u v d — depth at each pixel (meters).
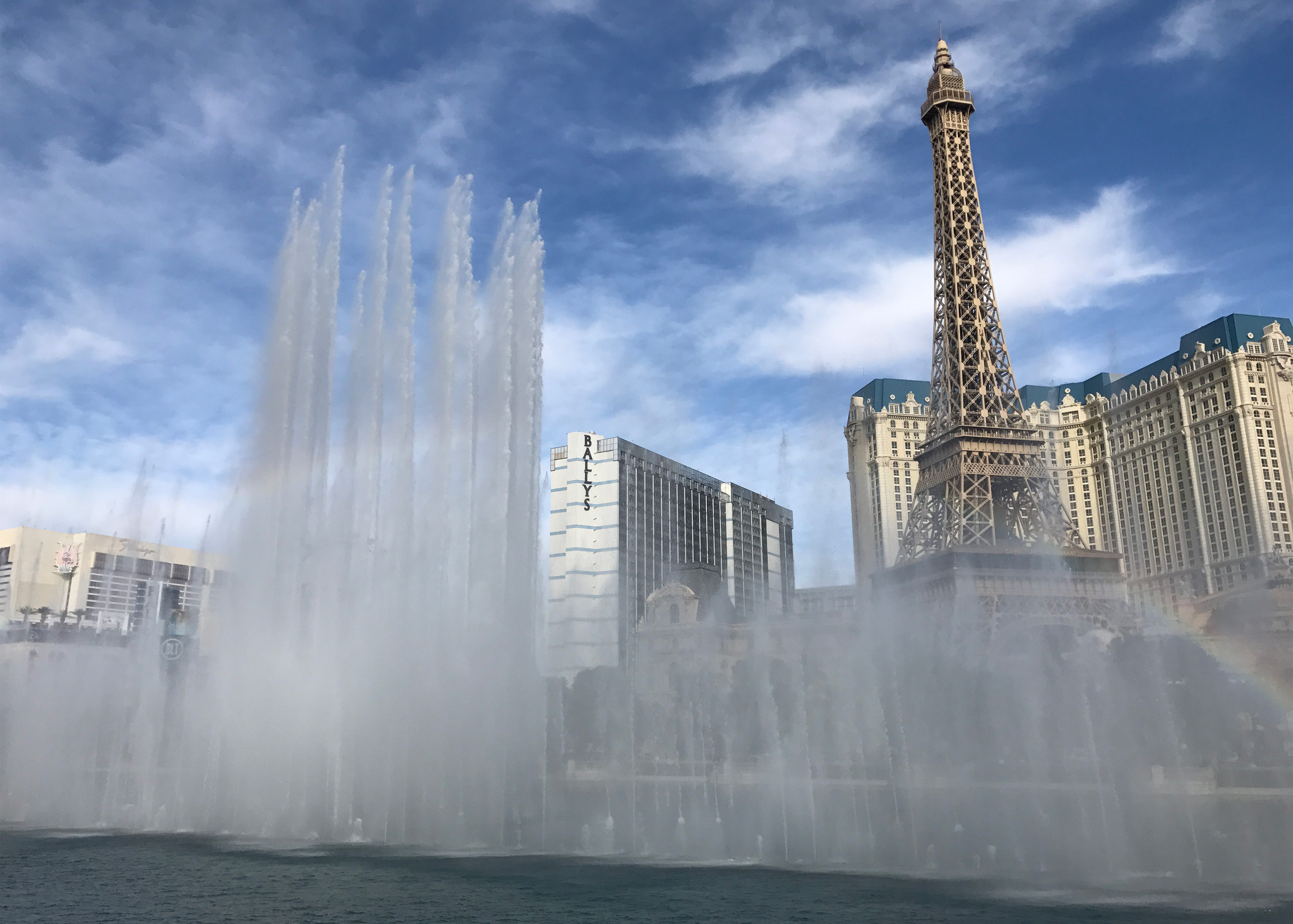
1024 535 178.88
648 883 53.25
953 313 196.62
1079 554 162.50
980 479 180.00
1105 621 157.25
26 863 57.72
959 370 190.25
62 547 188.75
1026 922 42.78
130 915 43.28
